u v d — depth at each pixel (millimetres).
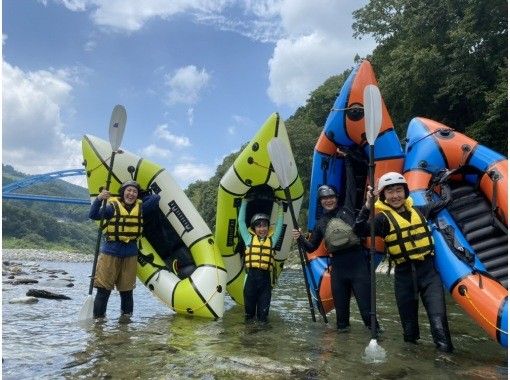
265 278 5039
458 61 16719
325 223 4508
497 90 15070
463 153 4887
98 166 5922
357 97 5188
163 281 5586
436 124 5246
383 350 3377
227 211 6059
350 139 5379
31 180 78125
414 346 3723
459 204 4887
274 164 4898
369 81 5164
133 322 4762
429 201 4543
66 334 4039
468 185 5055
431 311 3646
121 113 5375
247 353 3373
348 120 5234
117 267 5098
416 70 17734
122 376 2775
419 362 3221
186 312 5344
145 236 6418
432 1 17969
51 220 122000
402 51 18703
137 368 2941
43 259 83812
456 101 17359
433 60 17219
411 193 4719
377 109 4156
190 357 3225
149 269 5730
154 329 4352
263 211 6207
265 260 4988
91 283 5008
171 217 5977
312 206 5664
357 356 3357
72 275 16219
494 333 3521
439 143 4977
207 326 4602
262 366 2998
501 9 15633
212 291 5289
